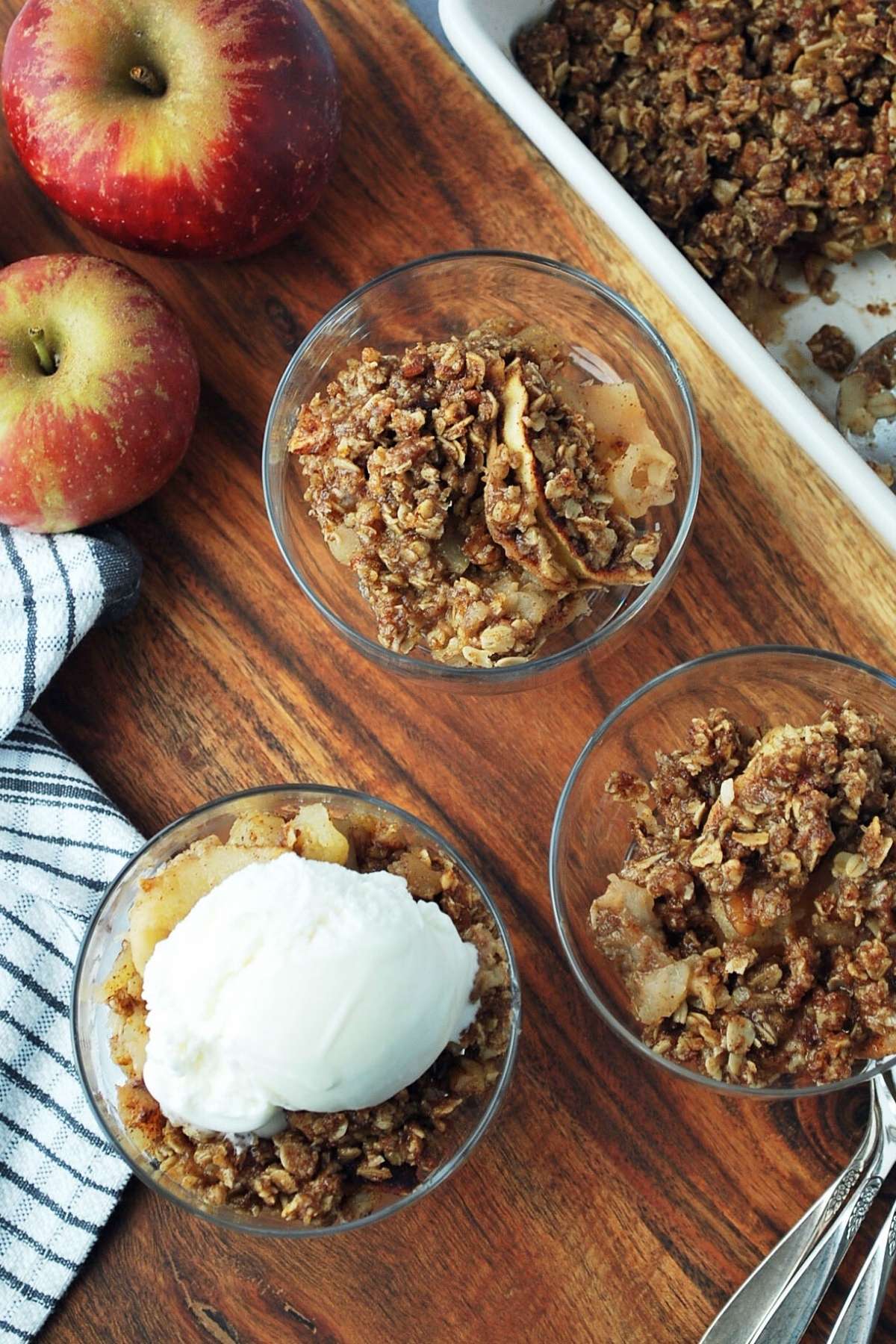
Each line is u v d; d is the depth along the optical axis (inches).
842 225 22.4
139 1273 20.1
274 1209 18.9
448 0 20.9
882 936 19.0
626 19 22.1
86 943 19.6
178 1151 18.8
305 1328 20.0
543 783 20.9
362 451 19.9
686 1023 19.2
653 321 21.5
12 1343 19.9
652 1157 20.1
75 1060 19.3
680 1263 19.9
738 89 22.0
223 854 19.4
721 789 19.5
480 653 19.8
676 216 22.5
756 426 21.1
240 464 21.6
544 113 20.6
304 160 20.6
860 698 19.9
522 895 20.7
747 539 21.0
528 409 19.6
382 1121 18.8
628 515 20.4
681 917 19.4
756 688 20.2
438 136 21.9
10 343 20.3
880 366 22.5
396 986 18.4
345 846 19.4
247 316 21.9
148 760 21.2
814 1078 19.0
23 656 20.6
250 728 21.1
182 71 20.2
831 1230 19.6
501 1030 19.4
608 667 21.0
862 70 22.1
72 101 20.2
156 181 20.3
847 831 19.2
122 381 20.1
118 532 21.3
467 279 21.2
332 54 21.0
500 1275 19.9
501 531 19.5
